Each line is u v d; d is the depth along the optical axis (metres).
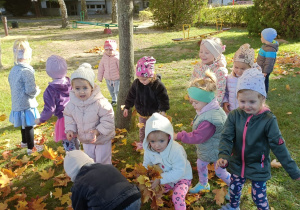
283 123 4.68
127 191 2.29
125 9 4.16
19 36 17.28
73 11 48.69
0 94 6.81
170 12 17.98
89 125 3.21
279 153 2.31
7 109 5.94
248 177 2.48
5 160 4.11
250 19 13.63
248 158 2.45
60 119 3.66
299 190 3.13
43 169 3.83
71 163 2.46
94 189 2.22
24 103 3.94
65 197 3.15
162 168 2.76
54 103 3.56
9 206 3.15
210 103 2.78
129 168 3.73
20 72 3.81
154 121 2.57
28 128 4.07
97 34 17.31
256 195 2.54
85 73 3.03
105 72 5.88
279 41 12.35
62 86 3.57
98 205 2.19
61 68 3.54
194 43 12.63
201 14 19.20
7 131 5.03
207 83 2.76
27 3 42.62
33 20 33.41
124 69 4.41
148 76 3.52
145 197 2.64
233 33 14.88
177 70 8.50
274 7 12.84
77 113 3.20
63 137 3.68
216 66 3.78
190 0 17.56
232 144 2.53
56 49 12.62
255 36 13.44
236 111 2.54
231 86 3.67
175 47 12.02
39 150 4.29
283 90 6.21
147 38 14.73
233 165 2.57
